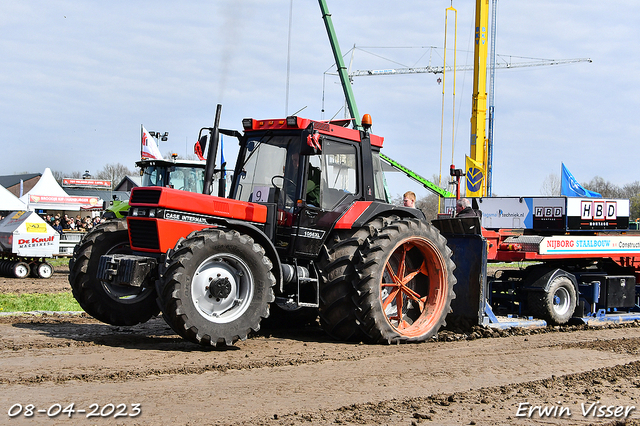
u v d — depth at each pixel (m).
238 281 6.43
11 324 7.98
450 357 6.55
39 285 14.38
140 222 6.60
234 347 6.68
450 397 4.92
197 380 5.17
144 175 14.59
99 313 7.34
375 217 7.67
